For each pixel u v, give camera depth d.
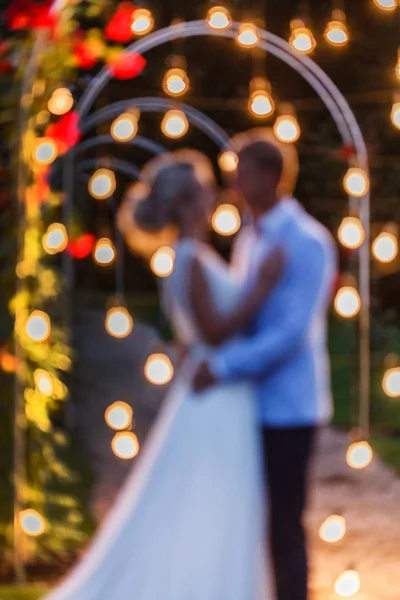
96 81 9.69
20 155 6.15
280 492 4.56
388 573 6.29
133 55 6.39
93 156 19.97
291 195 19.89
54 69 6.26
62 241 6.33
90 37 6.34
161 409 11.93
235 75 21.84
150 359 8.40
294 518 4.57
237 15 19.09
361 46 20.30
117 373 14.21
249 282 4.46
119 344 16.80
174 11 21.44
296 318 4.38
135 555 4.55
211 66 21.84
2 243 6.23
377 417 11.49
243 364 4.37
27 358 6.25
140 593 4.52
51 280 6.31
